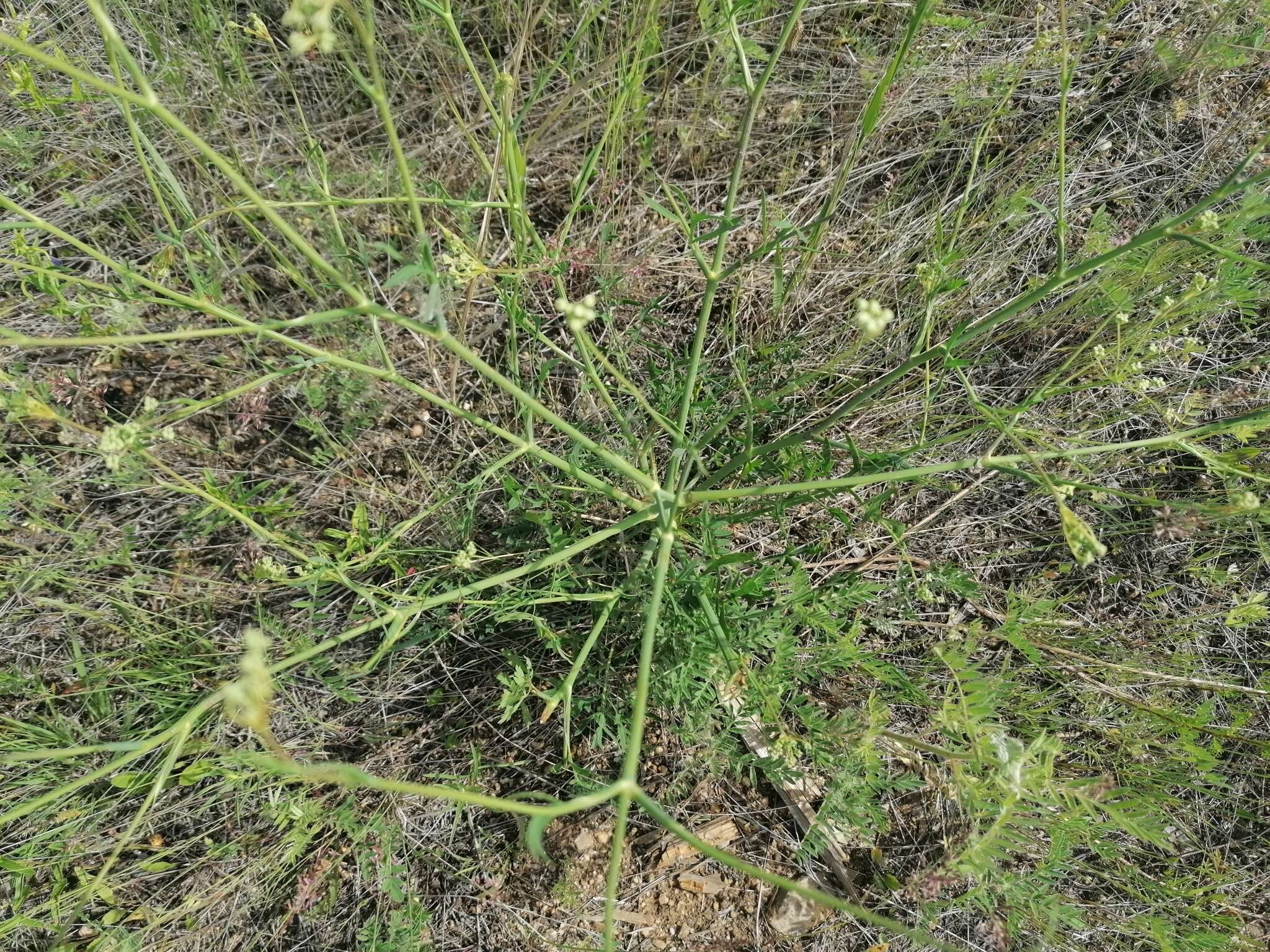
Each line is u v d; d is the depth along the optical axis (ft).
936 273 5.98
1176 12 10.88
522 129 10.16
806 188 10.67
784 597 7.59
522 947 8.73
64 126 9.57
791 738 7.07
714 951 8.76
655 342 10.02
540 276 9.36
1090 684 9.16
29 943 8.15
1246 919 8.75
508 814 9.00
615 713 8.60
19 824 8.21
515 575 6.48
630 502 7.12
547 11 9.90
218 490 6.44
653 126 10.19
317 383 8.86
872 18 10.02
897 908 8.75
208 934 8.49
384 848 8.39
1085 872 8.87
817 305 10.27
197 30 8.94
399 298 9.73
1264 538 9.04
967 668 5.99
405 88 10.27
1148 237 5.41
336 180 9.08
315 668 8.39
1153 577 9.76
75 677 8.72
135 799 8.47
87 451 8.94
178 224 9.65
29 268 5.94
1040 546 9.91
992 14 10.18
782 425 9.78
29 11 9.66
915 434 10.03
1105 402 9.99
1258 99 10.62
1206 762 7.71
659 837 8.92
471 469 9.57
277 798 8.48
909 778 7.11
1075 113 10.71
